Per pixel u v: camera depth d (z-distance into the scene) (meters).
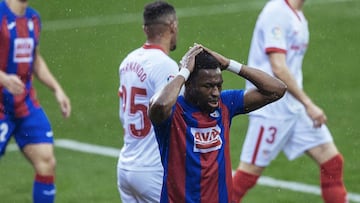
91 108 39.12
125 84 21.95
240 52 47.66
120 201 28.52
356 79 42.69
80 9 54.53
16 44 25.16
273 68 25.52
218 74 17.91
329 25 51.47
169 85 17.72
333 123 36.75
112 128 36.53
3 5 25.09
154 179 21.72
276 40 25.59
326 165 25.88
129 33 50.50
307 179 30.42
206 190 18.33
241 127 36.16
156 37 21.77
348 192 29.08
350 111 38.25
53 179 25.09
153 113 17.73
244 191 26.41
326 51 47.03
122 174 22.08
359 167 31.53
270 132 25.95
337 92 40.88
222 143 18.42
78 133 35.97
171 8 21.92
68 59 46.34
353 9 54.16
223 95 18.73
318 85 41.88
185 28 51.19
